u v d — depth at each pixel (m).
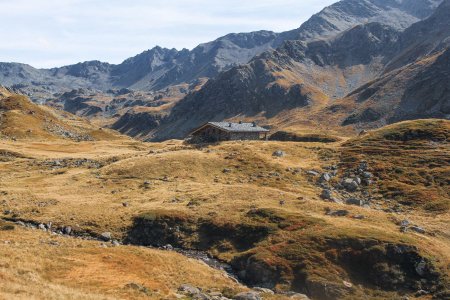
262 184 90.75
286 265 52.47
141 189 87.69
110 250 52.22
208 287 45.75
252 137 135.12
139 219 69.00
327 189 85.75
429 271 51.38
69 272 42.84
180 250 63.16
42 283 37.41
